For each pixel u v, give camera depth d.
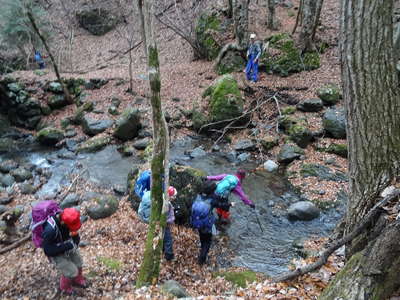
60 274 4.98
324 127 10.04
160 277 5.39
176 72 14.96
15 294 4.86
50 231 4.32
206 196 5.96
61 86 13.55
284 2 17.53
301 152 9.56
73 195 8.00
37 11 16.36
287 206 7.73
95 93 13.81
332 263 4.67
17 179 9.33
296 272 4.33
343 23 3.62
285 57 13.27
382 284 3.19
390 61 3.55
